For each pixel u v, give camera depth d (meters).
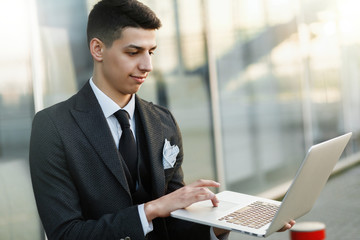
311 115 5.08
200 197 1.43
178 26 3.35
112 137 1.47
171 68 3.30
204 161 3.59
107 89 1.50
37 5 2.42
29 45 2.38
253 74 4.17
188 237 1.59
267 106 4.35
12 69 2.33
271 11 4.43
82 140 1.44
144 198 1.55
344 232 3.56
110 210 1.45
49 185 1.40
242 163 4.00
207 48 3.62
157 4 3.19
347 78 5.89
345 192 4.71
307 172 1.31
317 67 5.24
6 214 2.33
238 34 3.97
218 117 3.71
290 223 1.46
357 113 6.15
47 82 2.46
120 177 1.45
